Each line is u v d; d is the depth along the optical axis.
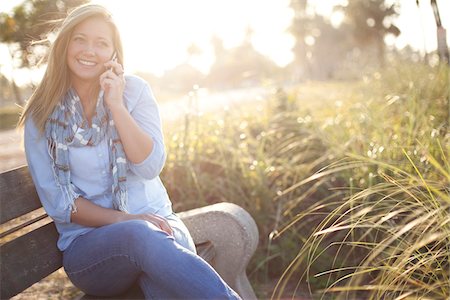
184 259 2.00
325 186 3.75
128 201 2.42
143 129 2.46
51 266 2.30
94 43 2.38
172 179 3.99
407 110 4.68
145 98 2.50
